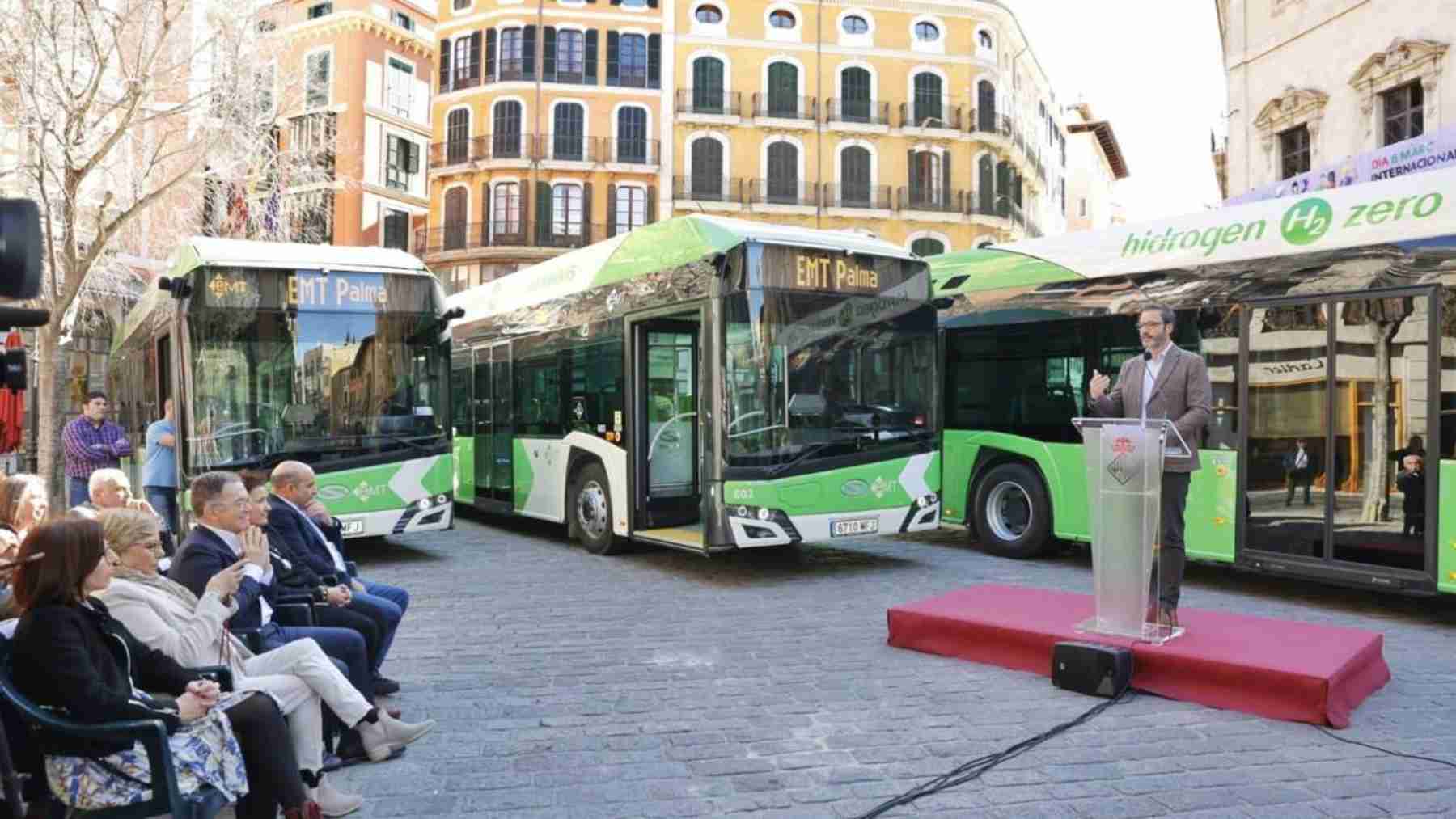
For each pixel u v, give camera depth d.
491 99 50.16
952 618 7.17
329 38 51.00
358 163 50.41
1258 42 23.08
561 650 7.53
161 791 3.67
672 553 12.49
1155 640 6.42
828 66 50.62
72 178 17.44
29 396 23.47
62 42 17.75
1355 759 5.05
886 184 50.88
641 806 4.57
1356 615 8.67
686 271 10.47
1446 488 7.89
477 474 15.52
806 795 4.67
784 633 8.02
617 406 11.73
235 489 5.42
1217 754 5.15
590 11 50.00
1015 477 11.64
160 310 12.56
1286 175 22.61
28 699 3.71
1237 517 9.33
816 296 10.38
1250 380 9.30
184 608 4.72
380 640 6.36
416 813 4.53
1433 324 8.04
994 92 52.03
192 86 20.39
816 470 10.19
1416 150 17.95
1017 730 5.55
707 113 49.84
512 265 50.09
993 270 11.96
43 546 3.82
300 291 11.19
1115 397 7.00
